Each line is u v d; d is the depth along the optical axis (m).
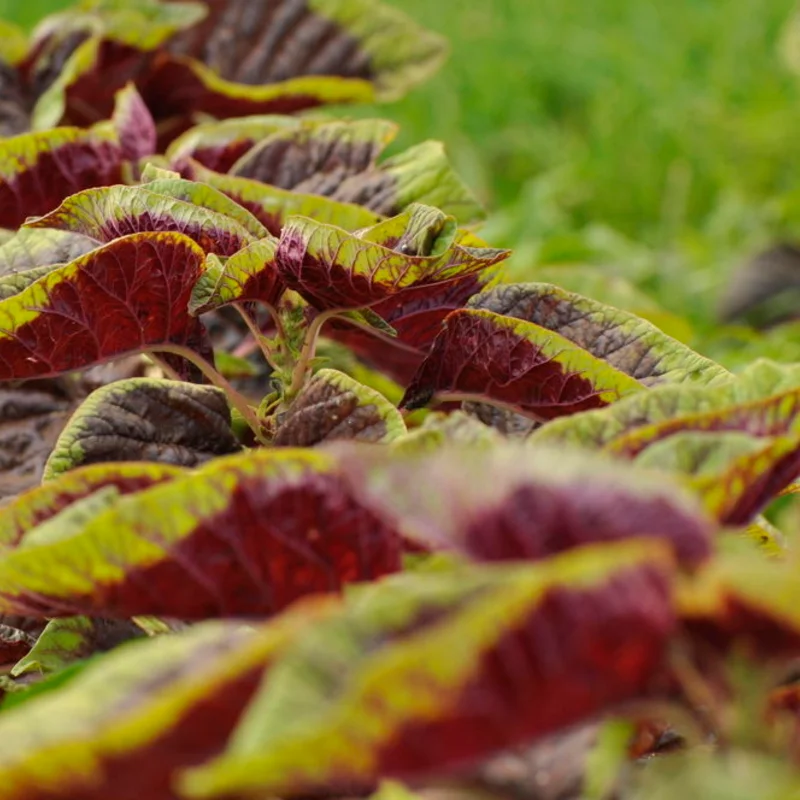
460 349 1.13
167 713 0.89
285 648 0.90
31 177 1.27
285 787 0.91
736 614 0.91
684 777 0.91
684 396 1.02
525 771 0.95
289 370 1.14
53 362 1.13
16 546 1.01
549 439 1.01
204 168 1.25
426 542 0.98
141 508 0.97
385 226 1.11
